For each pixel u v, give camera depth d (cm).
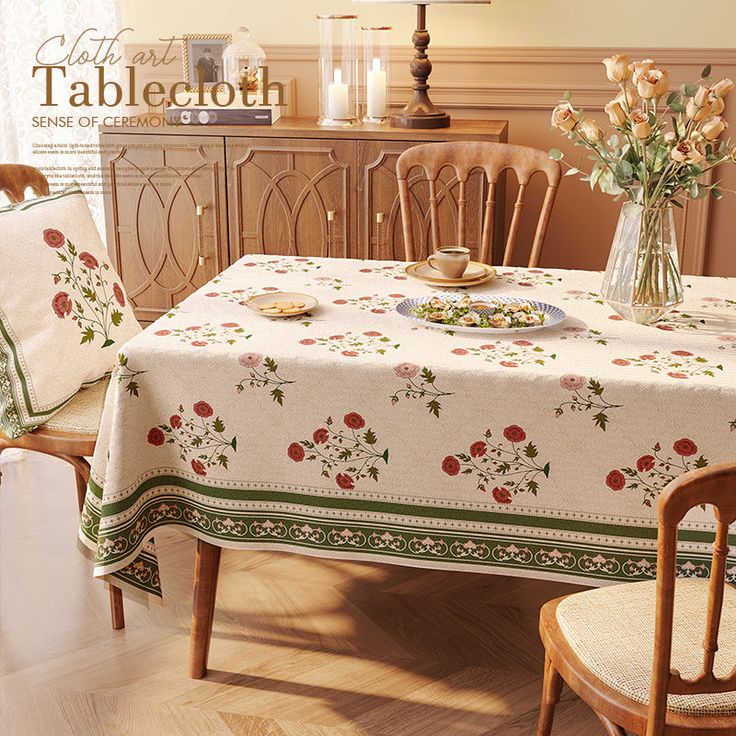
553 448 188
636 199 208
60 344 239
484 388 186
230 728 209
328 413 194
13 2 402
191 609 251
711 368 190
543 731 175
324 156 370
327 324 214
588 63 387
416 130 363
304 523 204
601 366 190
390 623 244
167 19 412
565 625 167
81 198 265
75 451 232
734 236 397
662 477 186
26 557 273
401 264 263
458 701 217
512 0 386
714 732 148
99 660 231
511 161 292
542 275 254
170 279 397
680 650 158
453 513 196
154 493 209
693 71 382
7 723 210
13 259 238
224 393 197
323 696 218
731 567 185
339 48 404
